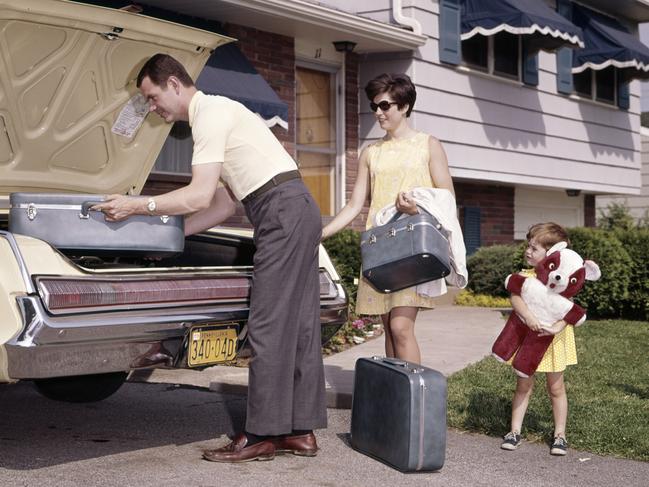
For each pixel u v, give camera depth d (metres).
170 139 10.08
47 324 3.91
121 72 5.20
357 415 5.09
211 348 4.64
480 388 6.66
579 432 5.50
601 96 17.28
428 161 5.43
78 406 6.30
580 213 19.20
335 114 12.70
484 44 14.02
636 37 19.12
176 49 5.20
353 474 4.65
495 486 4.54
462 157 13.52
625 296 12.00
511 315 5.29
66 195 4.43
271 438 4.90
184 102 4.78
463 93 13.50
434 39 12.95
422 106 12.75
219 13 10.40
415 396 4.65
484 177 14.01
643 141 23.53
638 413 5.95
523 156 14.91
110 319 4.15
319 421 4.91
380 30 11.77
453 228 5.20
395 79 5.46
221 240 5.62
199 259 5.76
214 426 5.75
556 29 13.13
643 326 11.18
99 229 4.46
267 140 4.79
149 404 6.41
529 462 5.00
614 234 12.36
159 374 7.58
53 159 5.39
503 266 13.90
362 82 12.89
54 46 4.82
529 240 5.22
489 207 16.09
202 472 4.60
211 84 9.70
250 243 5.50
